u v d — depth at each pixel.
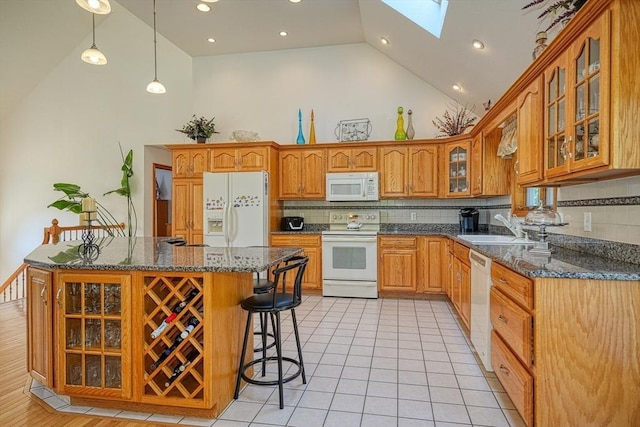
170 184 7.53
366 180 4.87
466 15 2.94
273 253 2.59
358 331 3.45
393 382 2.45
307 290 4.91
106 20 6.44
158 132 6.34
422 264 4.58
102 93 6.52
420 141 4.79
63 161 6.64
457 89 4.55
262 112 5.63
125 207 6.43
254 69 5.66
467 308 3.21
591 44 1.71
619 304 1.66
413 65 4.82
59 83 6.64
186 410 2.09
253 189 4.81
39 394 2.36
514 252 2.47
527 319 1.79
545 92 2.25
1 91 6.45
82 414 2.12
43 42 6.10
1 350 3.12
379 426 1.96
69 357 2.16
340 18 4.61
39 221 6.75
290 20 4.65
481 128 4.01
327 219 5.39
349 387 2.39
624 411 1.66
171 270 2.00
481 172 4.02
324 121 5.43
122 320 2.07
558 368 1.71
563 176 2.05
